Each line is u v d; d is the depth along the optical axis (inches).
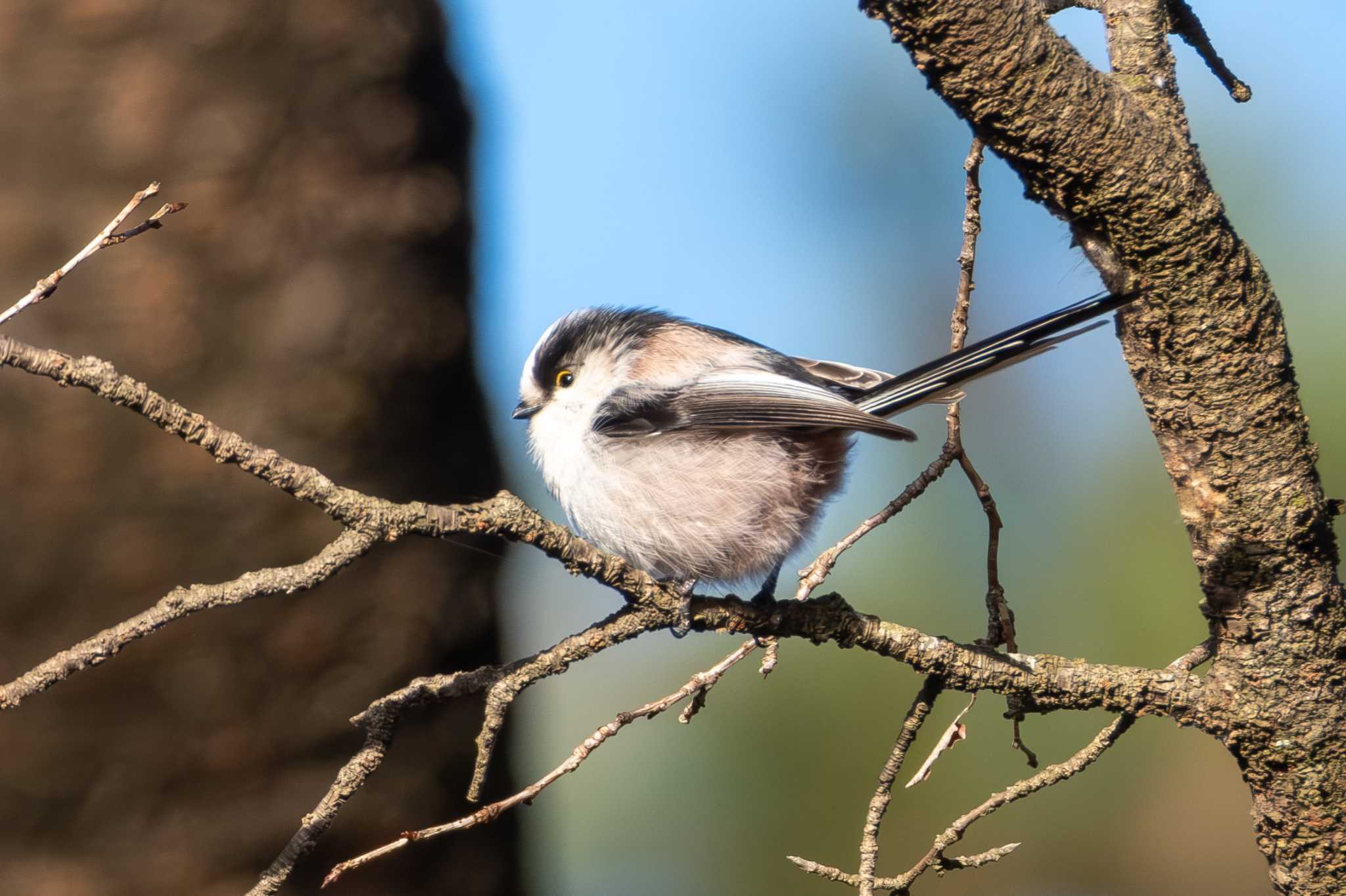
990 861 243.6
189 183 350.3
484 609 386.0
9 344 184.1
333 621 352.2
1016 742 255.8
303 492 200.8
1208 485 229.8
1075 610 393.1
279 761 344.5
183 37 353.7
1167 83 224.1
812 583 267.6
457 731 374.6
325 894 346.9
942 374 321.4
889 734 400.5
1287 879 235.5
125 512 335.9
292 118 362.3
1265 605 227.9
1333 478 368.2
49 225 341.1
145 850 329.1
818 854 397.7
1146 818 387.2
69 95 345.7
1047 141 209.3
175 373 344.8
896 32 205.0
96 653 193.3
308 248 360.5
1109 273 225.6
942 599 403.5
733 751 413.4
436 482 379.9
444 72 402.3
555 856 433.4
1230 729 233.3
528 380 371.9
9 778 322.3
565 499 356.8
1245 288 220.1
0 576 327.9
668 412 342.0
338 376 359.6
